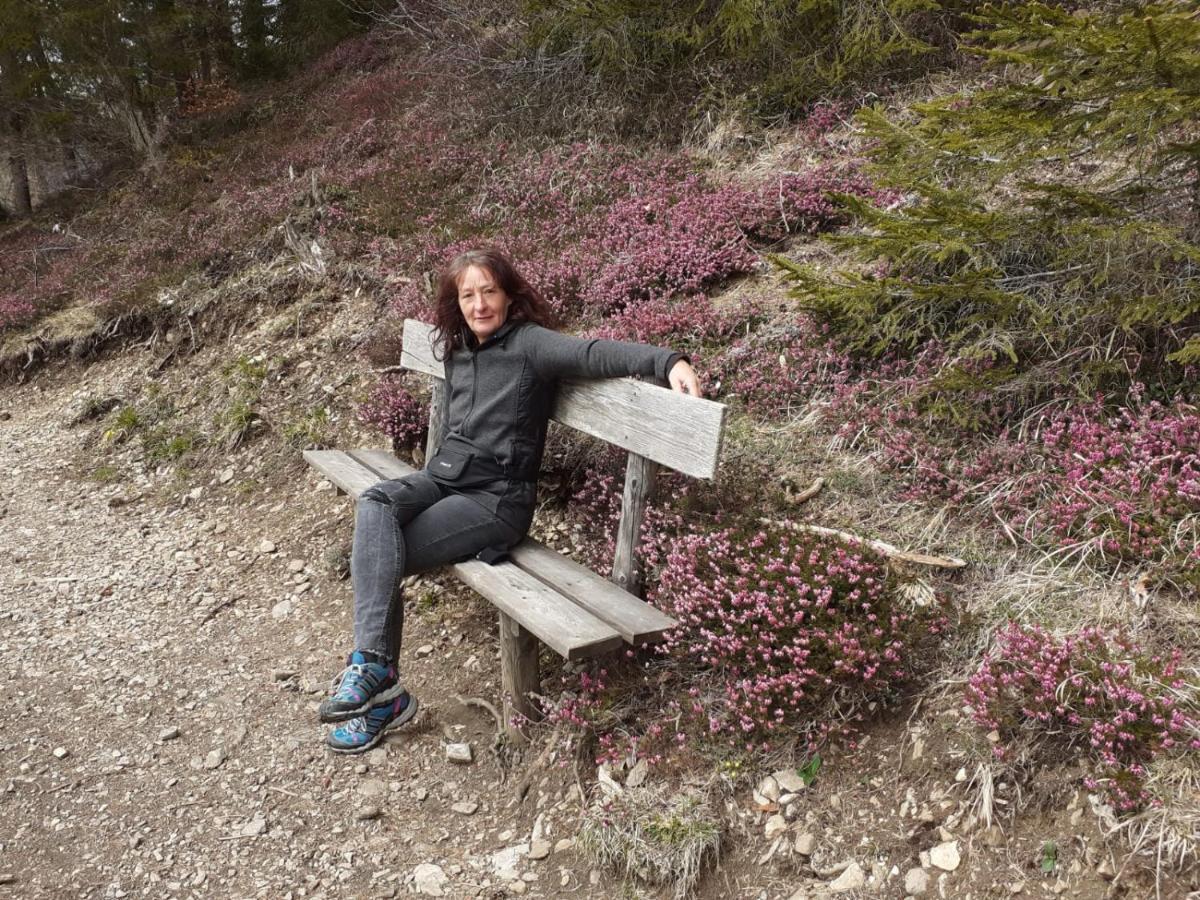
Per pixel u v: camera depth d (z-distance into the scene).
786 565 2.74
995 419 3.33
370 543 2.89
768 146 6.27
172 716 3.33
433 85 10.09
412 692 3.36
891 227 3.40
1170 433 2.79
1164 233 2.79
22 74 13.48
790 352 4.08
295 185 8.68
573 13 7.49
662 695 2.84
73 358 8.13
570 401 3.20
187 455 5.98
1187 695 2.10
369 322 6.40
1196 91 2.76
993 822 2.17
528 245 6.11
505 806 2.77
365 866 2.58
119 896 2.49
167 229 9.77
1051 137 3.17
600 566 3.47
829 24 6.29
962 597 2.75
